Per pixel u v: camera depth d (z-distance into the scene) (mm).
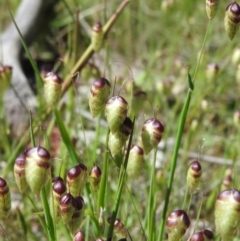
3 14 815
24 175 288
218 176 509
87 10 766
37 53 762
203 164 541
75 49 460
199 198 474
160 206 447
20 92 601
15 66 655
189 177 317
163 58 755
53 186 293
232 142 528
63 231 392
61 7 762
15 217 454
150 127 294
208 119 577
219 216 272
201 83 580
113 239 317
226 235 272
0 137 522
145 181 462
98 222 305
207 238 295
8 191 293
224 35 729
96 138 409
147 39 797
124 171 296
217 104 631
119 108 284
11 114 576
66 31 734
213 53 729
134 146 311
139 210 448
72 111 482
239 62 457
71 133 493
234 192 271
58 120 338
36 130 436
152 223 317
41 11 723
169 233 290
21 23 718
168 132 492
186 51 752
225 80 640
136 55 774
